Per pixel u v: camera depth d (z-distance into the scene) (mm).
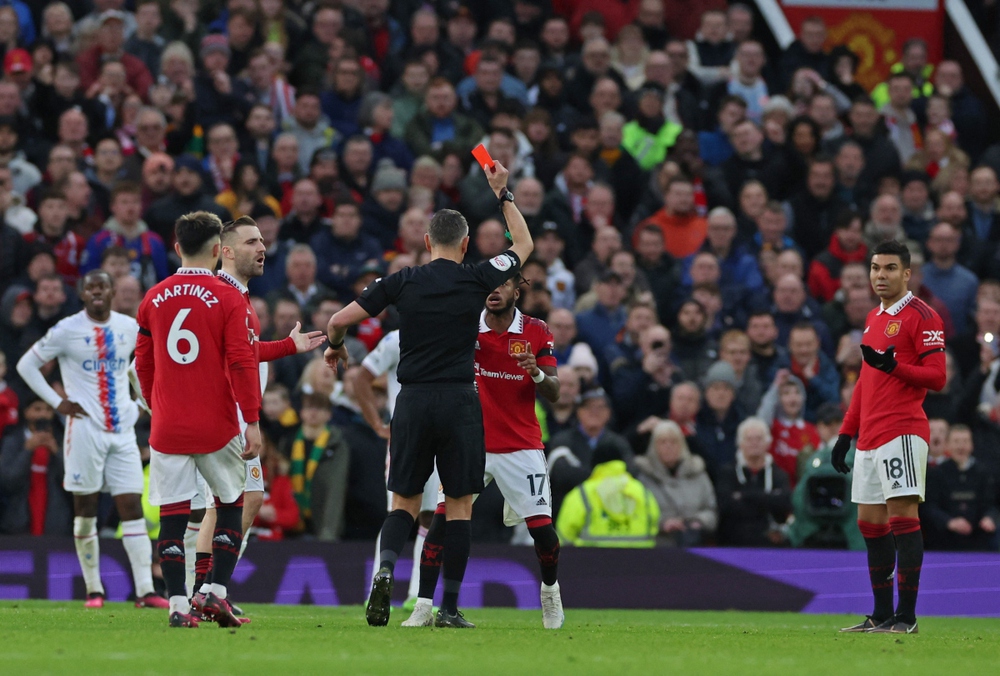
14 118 49094
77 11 57500
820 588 38125
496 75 55719
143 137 49375
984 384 45781
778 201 55469
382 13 60188
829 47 67750
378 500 39719
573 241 50375
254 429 23031
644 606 37969
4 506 39344
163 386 23062
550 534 26688
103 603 34594
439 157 51969
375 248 47656
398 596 37062
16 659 16734
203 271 23375
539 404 41812
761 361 45812
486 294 24172
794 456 42625
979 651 21688
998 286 50844
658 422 41344
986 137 66250
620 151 54250
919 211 55438
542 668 16797
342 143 52500
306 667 16359
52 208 45000
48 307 41938
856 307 49156
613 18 65500
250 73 53875
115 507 39625
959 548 40812
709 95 58906
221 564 23844
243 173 47844
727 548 38344
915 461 26703
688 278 50844
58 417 41094
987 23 70812
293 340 26734
